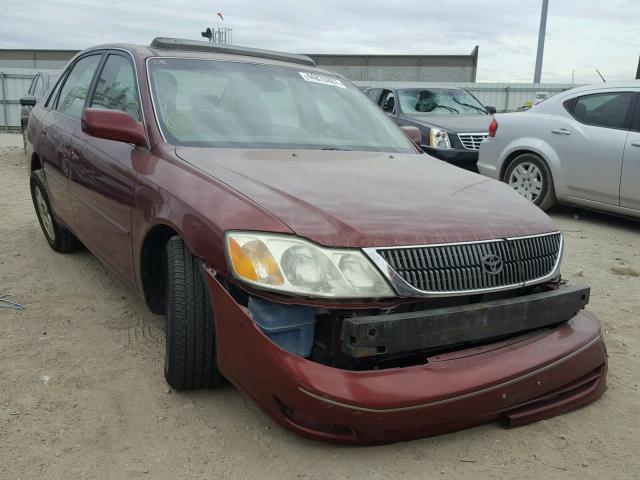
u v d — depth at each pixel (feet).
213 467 8.02
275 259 7.69
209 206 8.62
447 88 36.37
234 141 11.21
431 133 29.91
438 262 8.09
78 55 16.74
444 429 7.88
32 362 10.71
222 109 11.85
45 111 17.19
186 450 8.35
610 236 22.00
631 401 10.01
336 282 7.62
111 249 11.98
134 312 13.12
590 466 8.28
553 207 27.20
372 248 7.76
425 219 8.46
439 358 8.05
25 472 7.79
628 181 21.61
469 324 8.11
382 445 7.86
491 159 26.61
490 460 8.30
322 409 7.34
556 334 9.15
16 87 76.54
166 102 11.46
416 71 108.99
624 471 8.21
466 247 8.34
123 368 10.58
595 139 22.56
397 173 10.70
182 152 10.42
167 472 7.90
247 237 7.89
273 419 7.89
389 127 14.03
